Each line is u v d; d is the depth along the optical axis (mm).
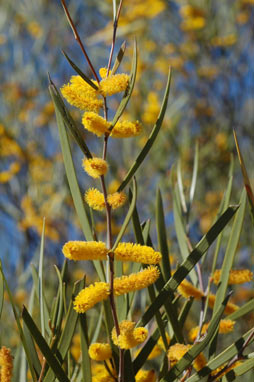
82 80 486
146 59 2254
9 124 2188
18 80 2293
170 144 1965
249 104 2162
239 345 488
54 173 1951
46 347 472
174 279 492
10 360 489
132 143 1901
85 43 2270
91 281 1385
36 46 2295
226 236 1281
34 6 2391
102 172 476
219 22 2387
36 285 569
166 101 492
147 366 920
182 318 545
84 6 2389
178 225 624
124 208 1503
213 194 1891
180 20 2410
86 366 492
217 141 2057
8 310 1423
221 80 2252
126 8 2324
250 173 1938
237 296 1023
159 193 547
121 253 461
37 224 1720
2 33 2393
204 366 489
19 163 1987
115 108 1877
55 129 2160
